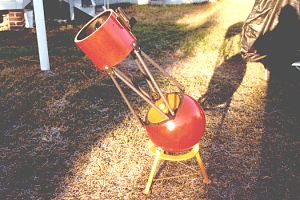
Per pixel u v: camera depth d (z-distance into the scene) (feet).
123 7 40.40
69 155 14.03
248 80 21.22
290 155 14.02
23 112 17.02
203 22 34.68
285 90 19.83
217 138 15.14
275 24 19.86
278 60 20.42
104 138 15.14
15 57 23.82
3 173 13.01
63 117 16.67
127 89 19.63
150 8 40.63
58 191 12.21
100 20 10.61
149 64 23.41
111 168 13.34
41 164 13.52
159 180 12.67
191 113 10.89
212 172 13.07
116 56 9.84
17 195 12.01
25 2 30.25
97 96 18.72
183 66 23.31
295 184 12.45
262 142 14.88
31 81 20.25
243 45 21.18
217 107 17.87
